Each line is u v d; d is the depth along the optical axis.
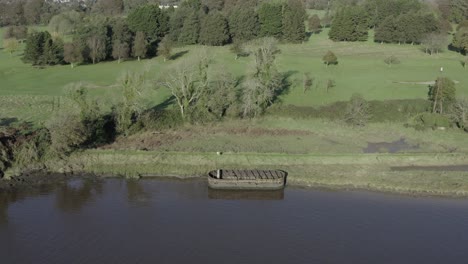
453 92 117.44
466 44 174.50
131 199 79.88
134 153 93.00
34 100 122.62
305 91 134.75
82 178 86.94
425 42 184.12
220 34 183.62
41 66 161.25
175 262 63.06
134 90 102.38
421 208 77.62
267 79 118.50
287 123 113.38
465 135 107.19
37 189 82.62
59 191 82.12
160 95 127.25
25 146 90.19
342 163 92.38
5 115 109.62
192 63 113.44
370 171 89.25
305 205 78.50
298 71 152.88
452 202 79.69
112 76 147.62
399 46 195.12
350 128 111.00
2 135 90.56
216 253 65.12
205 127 109.00
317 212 76.25
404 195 81.94
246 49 127.06
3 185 83.31
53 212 75.25
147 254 64.69
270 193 82.88
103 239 68.12
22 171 87.50
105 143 98.12
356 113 112.31
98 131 98.88
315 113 117.56
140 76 106.94
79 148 94.06
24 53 168.00
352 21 198.12
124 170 89.31
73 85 110.56
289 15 194.12
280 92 133.25
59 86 136.75
